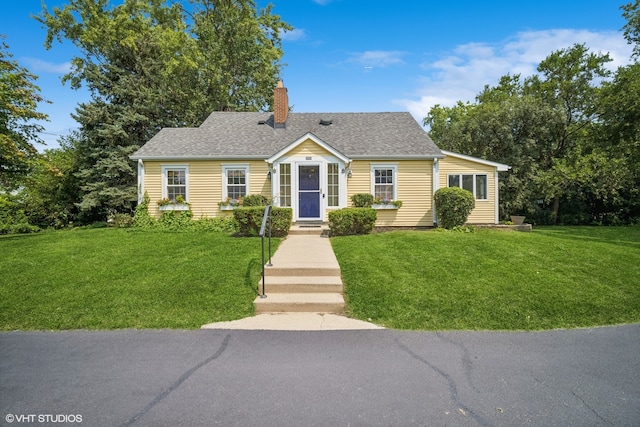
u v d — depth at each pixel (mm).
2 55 12727
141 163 13625
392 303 5660
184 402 3047
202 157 13430
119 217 16250
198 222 13125
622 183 18906
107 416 2852
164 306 5590
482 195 13852
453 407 2965
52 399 3115
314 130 15344
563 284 6340
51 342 4434
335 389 3262
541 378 3469
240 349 4195
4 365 3795
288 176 12906
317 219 12812
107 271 7234
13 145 12328
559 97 22344
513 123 21156
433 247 8703
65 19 19750
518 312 5336
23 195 18859
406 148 13672
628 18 16891
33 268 7492
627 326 4926
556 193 20031
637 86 15125
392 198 13477
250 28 23094
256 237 10500
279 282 6215
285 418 2807
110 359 3938
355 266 7277
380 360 3889
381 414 2861
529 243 9211
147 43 20031
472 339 4500
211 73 22078
